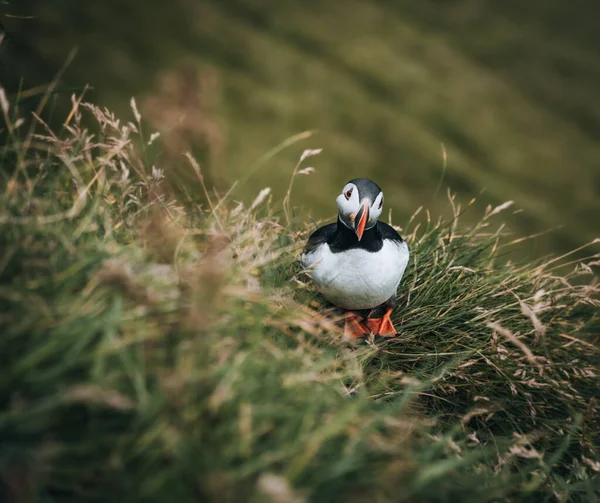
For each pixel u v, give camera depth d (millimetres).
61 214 3348
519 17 35906
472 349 4652
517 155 25141
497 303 5160
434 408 4512
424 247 5742
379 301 4898
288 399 3088
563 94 30234
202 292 3020
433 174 21984
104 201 4008
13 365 2666
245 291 3420
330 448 2930
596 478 4148
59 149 3867
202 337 2938
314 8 30016
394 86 26578
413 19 32750
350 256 4676
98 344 2826
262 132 21094
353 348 4480
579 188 24234
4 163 3865
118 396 2504
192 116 10961
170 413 2693
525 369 4695
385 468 2902
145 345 2941
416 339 4883
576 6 37844
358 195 4523
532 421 4652
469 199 21078
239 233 4320
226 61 23984
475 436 4301
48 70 18859
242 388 2920
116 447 2629
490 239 5863
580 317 5781
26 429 2570
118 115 18438
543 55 32844
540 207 22281
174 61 22266
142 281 3143
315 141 21750
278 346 3627
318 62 26375
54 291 3027
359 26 30359
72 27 21328
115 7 23438
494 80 30016
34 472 2467
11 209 3309
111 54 20938
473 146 24797
